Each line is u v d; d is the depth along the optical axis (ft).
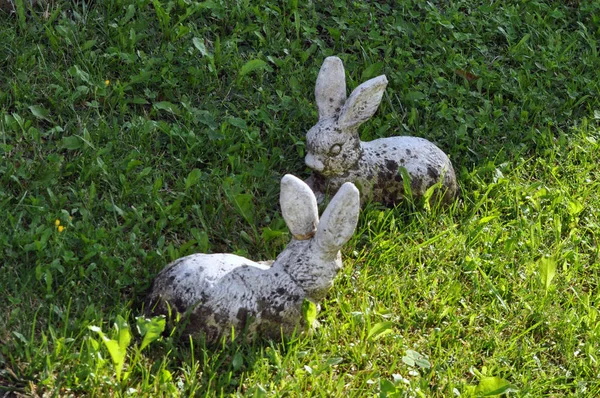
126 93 19.67
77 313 14.83
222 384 14.10
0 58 19.30
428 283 17.11
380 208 18.26
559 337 16.44
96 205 16.88
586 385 15.55
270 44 21.65
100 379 13.70
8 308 14.67
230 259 14.97
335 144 17.25
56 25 20.44
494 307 16.75
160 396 13.69
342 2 23.08
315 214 14.97
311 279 14.80
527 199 19.48
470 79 22.43
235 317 14.44
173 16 21.45
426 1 24.31
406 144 18.44
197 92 20.15
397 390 13.85
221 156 18.70
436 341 15.85
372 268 17.17
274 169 19.03
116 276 15.62
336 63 17.34
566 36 24.81
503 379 14.26
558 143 21.33
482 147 20.58
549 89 22.86
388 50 22.17
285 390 14.21
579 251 18.67
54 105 18.69
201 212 17.49
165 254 16.39
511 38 23.84
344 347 15.31
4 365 13.70
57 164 17.28
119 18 20.99
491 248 18.03
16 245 15.57
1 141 17.67
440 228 18.37
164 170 18.29
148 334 13.73
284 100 20.08
